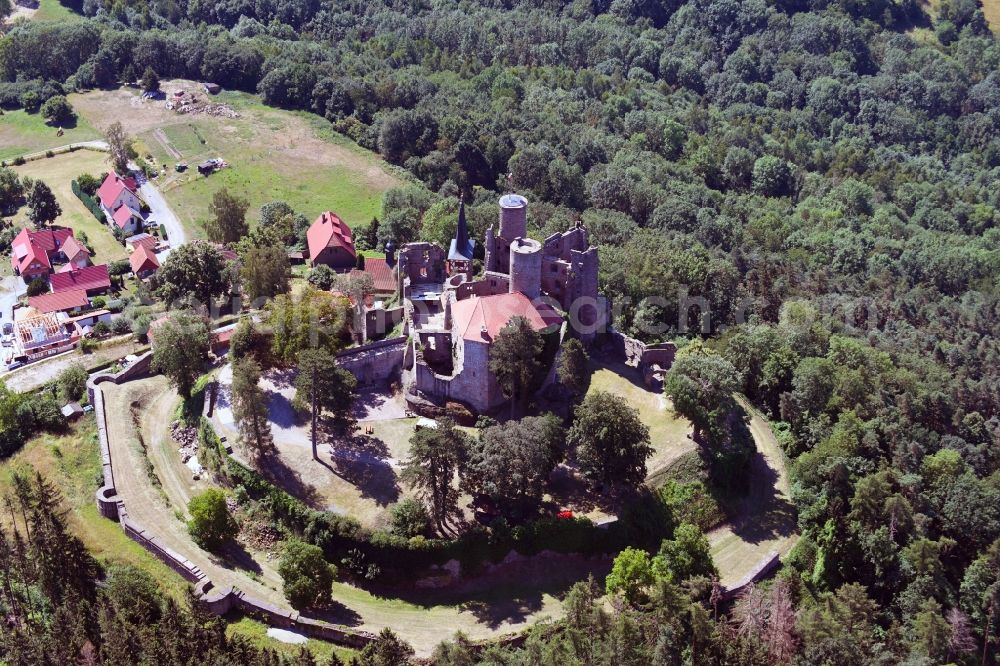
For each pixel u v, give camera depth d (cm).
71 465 13412
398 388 14150
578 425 12494
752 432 14762
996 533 13162
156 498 12581
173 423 14088
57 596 10750
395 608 11325
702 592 11275
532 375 13212
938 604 11938
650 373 14562
